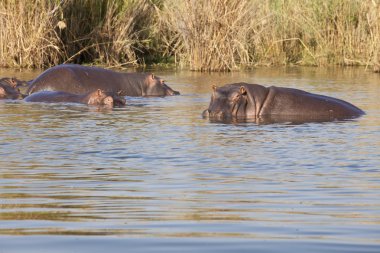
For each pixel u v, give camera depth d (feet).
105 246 61.62
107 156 110.52
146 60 301.63
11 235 65.51
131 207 77.61
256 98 161.38
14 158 108.47
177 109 172.24
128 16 294.87
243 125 146.30
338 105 162.71
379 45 272.10
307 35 305.53
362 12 297.12
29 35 278.05
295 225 69.77
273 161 106.83
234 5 277.64
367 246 61.77
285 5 307.78
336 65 297.12
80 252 59.67
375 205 79.05
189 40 278.05
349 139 127.95
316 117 157.89
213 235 65.72
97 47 288.92
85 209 76.59
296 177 95.14
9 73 254.27
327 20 302.66
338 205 79.05
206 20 275.18
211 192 85.71
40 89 200.44
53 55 281.33
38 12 277.85
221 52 274.98
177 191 86.33
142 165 103.35
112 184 90.38
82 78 202.49
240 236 65.31
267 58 301.63
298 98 163.53
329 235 65.82
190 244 62.34
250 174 97.19
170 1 302.04
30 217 72.74
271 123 149.28
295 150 116.57
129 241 63.41
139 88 206.28
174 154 112.47
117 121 150.71
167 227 68.80
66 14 288.30
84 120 151.94
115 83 204.23
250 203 79.87
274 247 61.41
